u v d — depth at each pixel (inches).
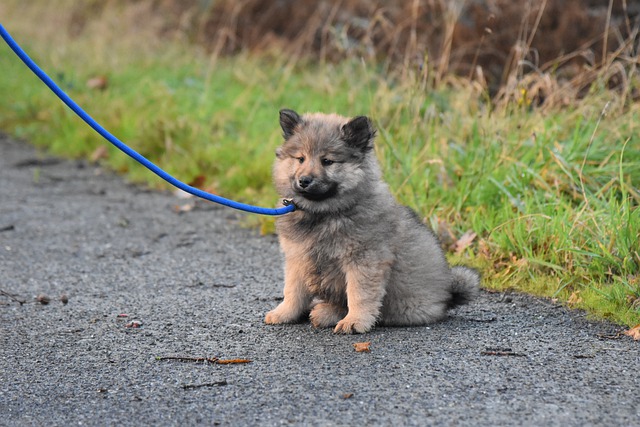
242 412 264.4
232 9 925.2
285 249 350.0
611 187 445.7
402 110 590.9
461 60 680.4
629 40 561.0
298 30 885.2
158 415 264.4
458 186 488.4
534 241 425.4
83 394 282.4
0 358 316.2
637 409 261.4
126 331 346.9
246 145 647.1
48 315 369.1
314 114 369.7
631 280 376.2
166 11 1022.4
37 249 483.8
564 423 251.9
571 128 520.1
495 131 506.6
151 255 472.4
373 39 787.4
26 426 259.1
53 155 736.3
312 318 352.8
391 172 502.3
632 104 507.5
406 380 286.4
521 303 379.2
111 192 622.8
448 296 357.4
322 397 273.4
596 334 335.0
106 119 749.9
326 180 333.4
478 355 310.7
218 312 371.9
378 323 354.6
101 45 933.2
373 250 336.8
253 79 782.5
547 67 646.5
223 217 551.2
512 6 671.8
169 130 682.2
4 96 869.8
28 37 1019.9
